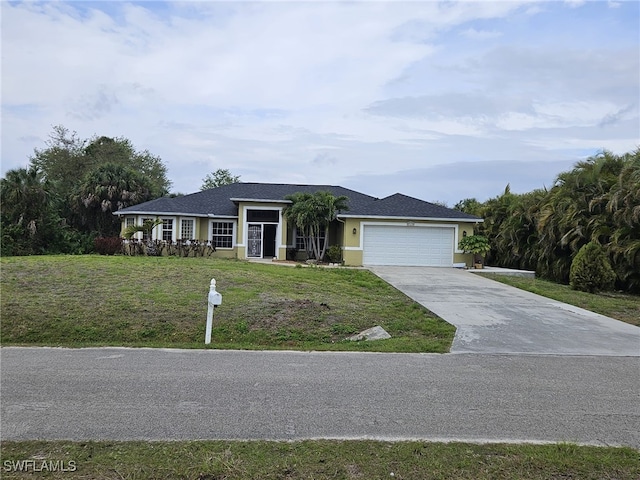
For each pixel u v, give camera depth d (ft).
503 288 50.47
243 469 11.83
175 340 28.78
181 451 12.75
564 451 13.14
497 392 18.65
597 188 59.06
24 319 30.27
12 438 13.50
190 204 80.74
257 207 76.64
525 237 72.64
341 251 71.56
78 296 35.42
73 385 18.67
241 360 23.29
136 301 34.53
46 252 79.56
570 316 36.78
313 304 35.68
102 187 94.73
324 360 23.52
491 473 11.89
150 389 18.24
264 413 15.78
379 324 32.55
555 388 19.36
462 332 30.50
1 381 19.16
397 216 70.33
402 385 19.34
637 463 12.57
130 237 72.79
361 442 13.52
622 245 53.16
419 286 49.78
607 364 23.70
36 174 81.00
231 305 34.68
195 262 58.85
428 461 12.44
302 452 12.80
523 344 27.84
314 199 70.08
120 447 12.97
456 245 71.72
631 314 38.96
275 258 76.18
